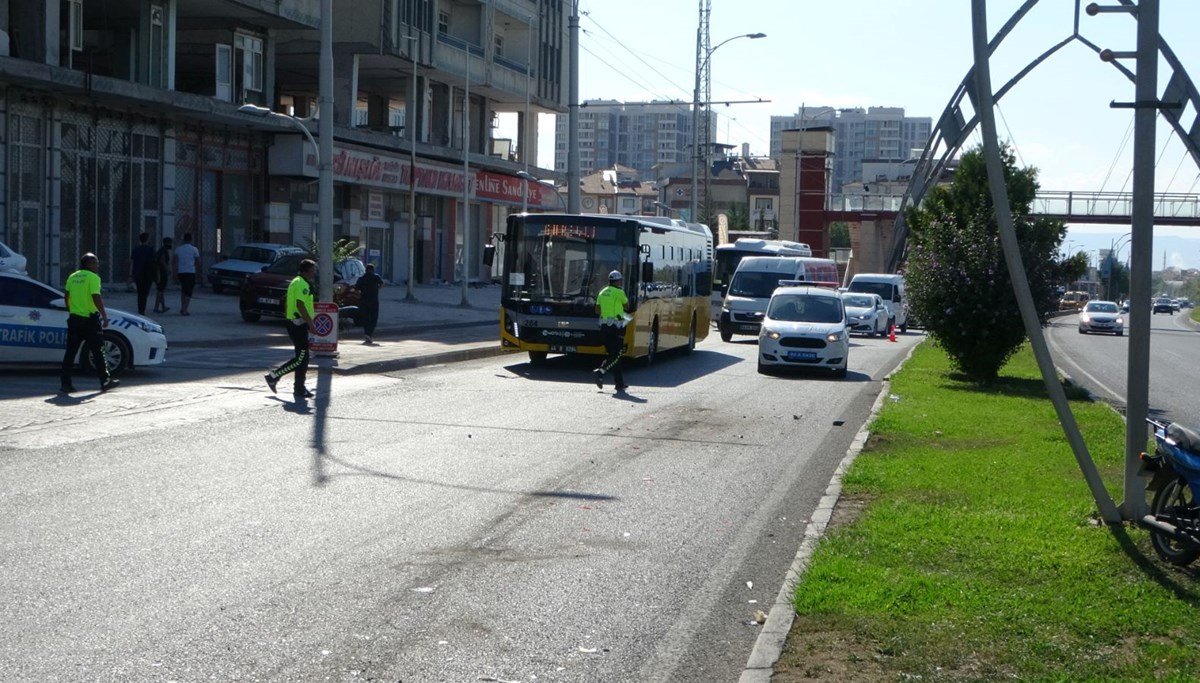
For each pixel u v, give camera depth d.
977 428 16.05
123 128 38.69
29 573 7.63
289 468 11.78
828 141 82.94
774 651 6.21
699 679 6.12
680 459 13.47
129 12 39.72
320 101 24.30
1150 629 6.66
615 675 6.12
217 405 16.42
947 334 24.00
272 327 30.61
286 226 47.38
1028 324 9.60
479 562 8.33
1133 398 9.38
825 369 27.72
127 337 19.19
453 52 58.00
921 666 5.99
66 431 13.48
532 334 25.25
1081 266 24.28
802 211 82.00
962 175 25.25
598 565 8.40
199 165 42.47
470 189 60.56
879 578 7.59
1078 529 9.30
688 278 32.00
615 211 117.88
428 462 12.51
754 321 39.59
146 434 13.58
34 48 34.75
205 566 7.94
